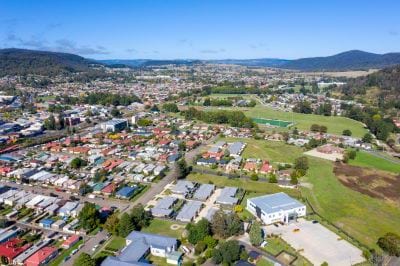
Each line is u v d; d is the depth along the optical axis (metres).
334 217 146.88
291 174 189.88
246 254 114.50
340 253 120.12
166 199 161.12
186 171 196.50
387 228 138.00
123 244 125.62
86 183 182.38
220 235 129.75
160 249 117.88
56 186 181.00
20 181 186.38
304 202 161.75
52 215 148.50
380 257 114.81
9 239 127.62
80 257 107.38
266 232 133.88
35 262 112.06
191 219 143.50
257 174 198.75
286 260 115.69
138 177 191.38
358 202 160.75
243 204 160.75
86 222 134.38
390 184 182.38
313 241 127.69
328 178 190.25
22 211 151.50
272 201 151.38
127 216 132.88
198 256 117.50
